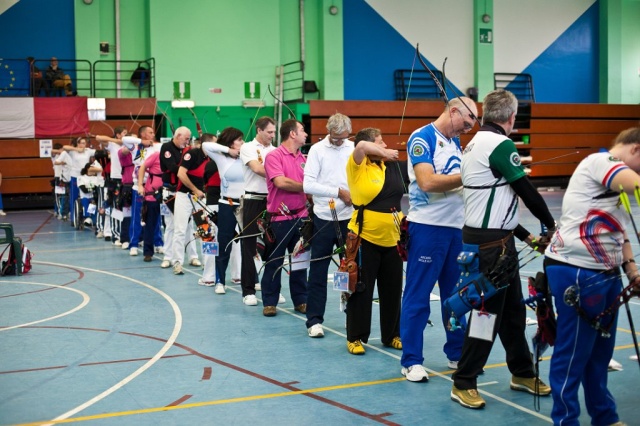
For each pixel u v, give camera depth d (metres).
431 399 4.54
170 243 10.03
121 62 22.27
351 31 24.36
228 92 23.14
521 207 18.86
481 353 4.37
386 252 5.64
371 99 24.69
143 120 21.80
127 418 4.24
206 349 5.78
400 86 24.88
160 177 10.40
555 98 26.95
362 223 5.52
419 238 4.87
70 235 14.31
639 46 27.55
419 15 24.97
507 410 4.33
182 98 22.67
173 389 4.78
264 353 5.65
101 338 6.14
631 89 27.64
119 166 11.98
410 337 4.94
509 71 26.23
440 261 4.89
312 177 5.97
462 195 4.88
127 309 7.32
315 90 23.95
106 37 22.27
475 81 25.67
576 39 27.09
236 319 6.85
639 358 3.87
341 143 6.08
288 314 7.05
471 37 25.58
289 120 6.82
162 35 22.45
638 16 27.47
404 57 24.92
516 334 4.64
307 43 24.20
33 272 9.71
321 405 4.44
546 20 26.59
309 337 6.15
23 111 20.80
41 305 7.54
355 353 5.60
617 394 4.55
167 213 9.91
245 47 23.20
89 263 10.48
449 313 4.43
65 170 17.33
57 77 21.23
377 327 6.48
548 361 5.30
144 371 5.19
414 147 4.72
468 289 4.28
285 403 4.48
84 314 7.09
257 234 7.38
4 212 20.61
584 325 3.79
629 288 3.76
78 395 4.67
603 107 26.77
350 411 4.33
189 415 4.29
